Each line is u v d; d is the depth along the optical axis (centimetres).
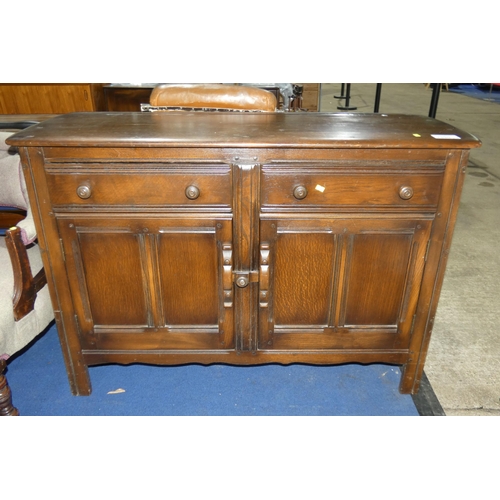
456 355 207
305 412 177
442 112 712
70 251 153
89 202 146
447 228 150
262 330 167
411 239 152
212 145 136
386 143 136
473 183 423
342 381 193
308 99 431
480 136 575
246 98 186
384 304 164
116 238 152
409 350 172
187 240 152
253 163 141
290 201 146
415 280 159
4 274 162
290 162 141
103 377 195
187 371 199
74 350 171
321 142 136
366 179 143
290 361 174
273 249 154
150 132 145
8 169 180
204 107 188
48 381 191
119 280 158
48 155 139
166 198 145
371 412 177
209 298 162
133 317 165
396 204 147
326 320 167
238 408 178
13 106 282
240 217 148
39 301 171
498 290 257
